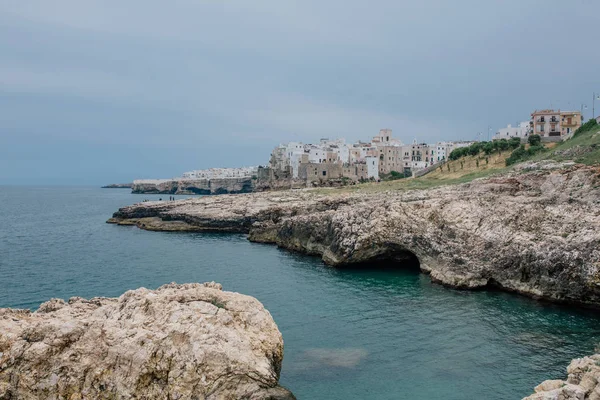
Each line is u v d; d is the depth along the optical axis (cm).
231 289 5469
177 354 2464
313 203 9956
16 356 2380
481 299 4859
